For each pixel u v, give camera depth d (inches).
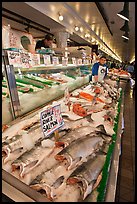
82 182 33.0
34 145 45.2
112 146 49.2
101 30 303.4
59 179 35.2
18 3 137.9
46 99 84.4
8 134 50.8
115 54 899.4
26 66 65.9
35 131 53.1
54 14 182.7
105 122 67.5
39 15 169.8
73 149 41.1
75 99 95.3
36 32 245.8
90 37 337.7
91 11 191.8
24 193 32.7
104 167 39.0
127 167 87.7
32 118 64.0
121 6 178.9
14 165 37.8
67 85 112.6
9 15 168.6
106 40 437.4
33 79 90.9
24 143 44.3
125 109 216.1
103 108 83.7
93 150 45.1
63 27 219.5
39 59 78.2
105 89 124.6
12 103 60.4
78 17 212.4
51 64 91.1
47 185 33.0
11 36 75.5
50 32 234.1
